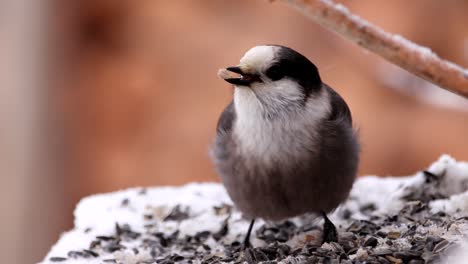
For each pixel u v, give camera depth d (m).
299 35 13.07
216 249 7.54
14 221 13.67
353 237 7.20
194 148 13.38
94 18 13.50
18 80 13.45
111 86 13.58
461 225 6.69
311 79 7.23
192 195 8.96
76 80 13.59
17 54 13.40
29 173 13.62
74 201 13.77
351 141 7.29
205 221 8.14
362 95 13.06
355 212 8.18
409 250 6.34
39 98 13.53
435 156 13.05
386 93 13.05
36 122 13.55
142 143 13.52
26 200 13.66
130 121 13.55
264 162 7.18
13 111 13.48
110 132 13.59
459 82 6.07
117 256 7.28
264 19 13.18
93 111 13.60
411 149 13.11
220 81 13.32
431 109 12.98
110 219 8.27
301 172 7.16
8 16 13.35
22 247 13.71
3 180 13.58
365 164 13.16
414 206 7.83
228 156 7.34
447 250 6.14
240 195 7.39
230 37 13.32
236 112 7.32
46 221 13.76
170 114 13.45
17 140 13.53
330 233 7.32
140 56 13.50
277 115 7.14
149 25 13.48
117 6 13.48
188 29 13.40
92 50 13.56
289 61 7.12
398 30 13.31
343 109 7.45
